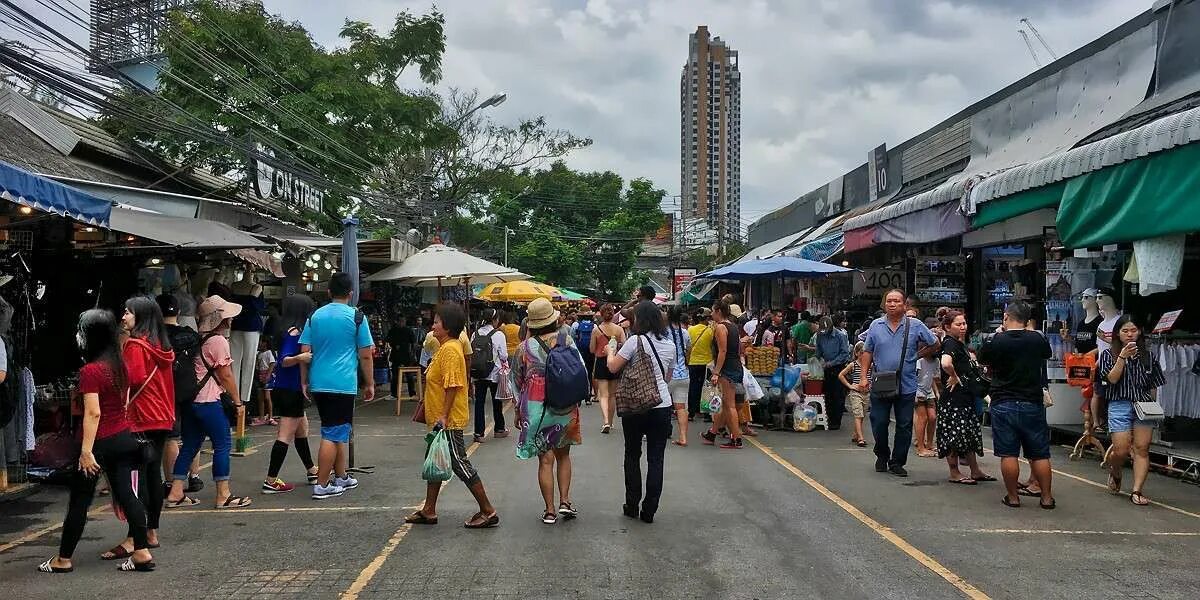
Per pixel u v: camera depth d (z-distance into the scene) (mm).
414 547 6043
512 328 14422
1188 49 10773
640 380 6750
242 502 7297
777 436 11992
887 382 8938
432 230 29812
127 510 5441
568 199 57406
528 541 6211
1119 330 7754
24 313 7371
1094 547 6117
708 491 8062
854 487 8289
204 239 9922
